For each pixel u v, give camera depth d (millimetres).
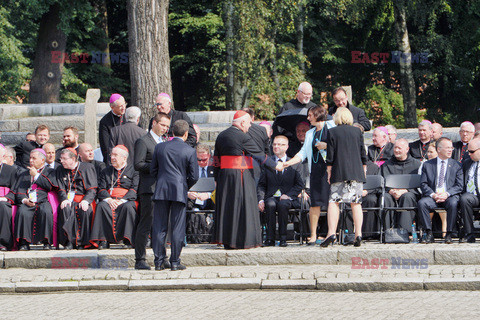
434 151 34906
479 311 20938
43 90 78312
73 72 86938
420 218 31891
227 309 22266
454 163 32500
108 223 32688
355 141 30031
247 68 71625
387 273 25828
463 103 98688
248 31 69875
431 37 87438
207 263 29344
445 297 23141
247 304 22953
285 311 21766
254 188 31203
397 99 93875
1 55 75875
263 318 20875
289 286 25172
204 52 92562
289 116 35625
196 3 92000
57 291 26141
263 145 33344
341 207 32281
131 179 33469
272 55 73375
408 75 87500
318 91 95062
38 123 51094
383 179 33219
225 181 31016
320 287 24969
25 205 33219
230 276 26281
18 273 28359
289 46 81500
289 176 33312
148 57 44188
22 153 40844
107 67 89250
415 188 33594
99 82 88500
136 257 28547
